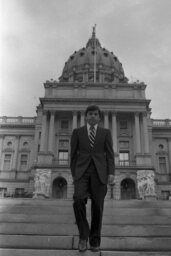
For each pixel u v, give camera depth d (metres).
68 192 42.53
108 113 48.53
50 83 50.88
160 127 57.53
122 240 6.27
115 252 5.21
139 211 9.50
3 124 57.34
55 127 49.44
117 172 43.62
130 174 43.72
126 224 8.03
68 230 7.07
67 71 81.75
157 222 8.21
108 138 5.61
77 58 81.31
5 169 54.91
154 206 11.65
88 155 5.37
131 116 49.88
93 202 5.18
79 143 5.55
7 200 12.22
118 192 42.38
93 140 5.50
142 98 49.38
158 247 6.20
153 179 43.03
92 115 5.67
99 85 51.03
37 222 8.15
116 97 49.97
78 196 5.04
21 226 7.16
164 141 57.47
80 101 48.72
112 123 47.78
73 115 48.25
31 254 5.25
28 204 11.80
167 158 56.03
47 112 48.44
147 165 44.12
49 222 8.16
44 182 42.59
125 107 48.59
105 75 77.62
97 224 5.21
